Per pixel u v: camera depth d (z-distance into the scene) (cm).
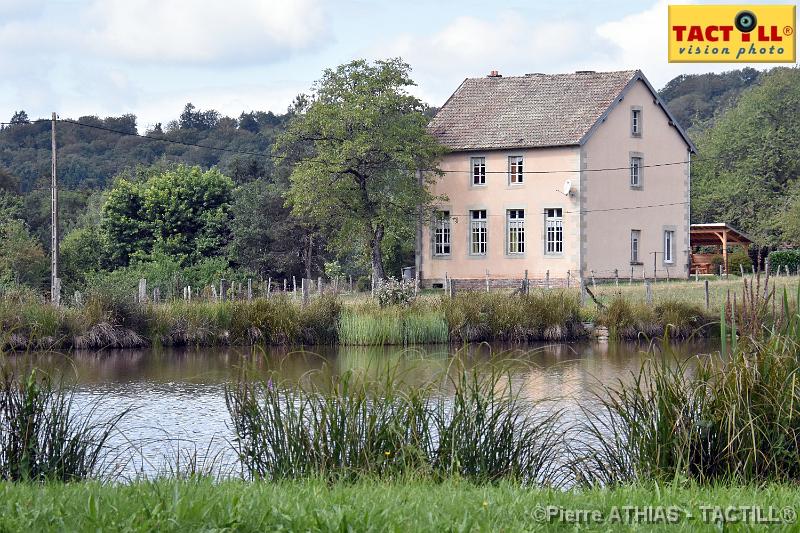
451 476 1266
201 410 2308
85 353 3781
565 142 6831
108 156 16300
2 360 1409
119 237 8212
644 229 7231
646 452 1330
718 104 18312
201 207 8362
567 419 1934
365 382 1388
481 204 7138
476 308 4334
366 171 6812
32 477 1320
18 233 6756
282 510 957
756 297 1405
